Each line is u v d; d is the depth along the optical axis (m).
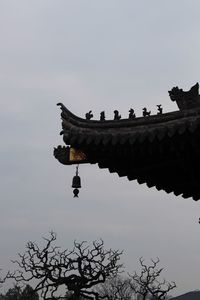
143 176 11.77
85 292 31.95
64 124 11.18
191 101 9.93
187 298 69.31
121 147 10.52
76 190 11.66
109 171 11.75
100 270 32.34
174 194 12.82
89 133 10.72
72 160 11.59
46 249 32.38
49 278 31.72
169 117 10.02
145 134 10.12
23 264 32.41
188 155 10.42
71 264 32.03
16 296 39.09
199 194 12.55
